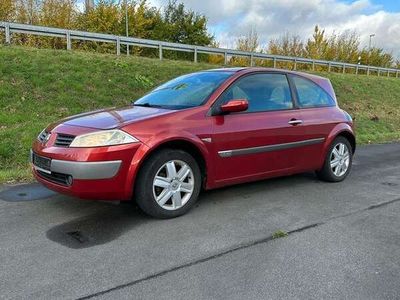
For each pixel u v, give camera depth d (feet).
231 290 10.44
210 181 16.10
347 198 18.53
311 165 19.83
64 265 11.49
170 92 17.99
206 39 110.93
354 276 11.30
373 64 149.18
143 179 14.47
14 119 28.71
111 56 48.85
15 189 18.30
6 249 12.36
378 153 31.99
